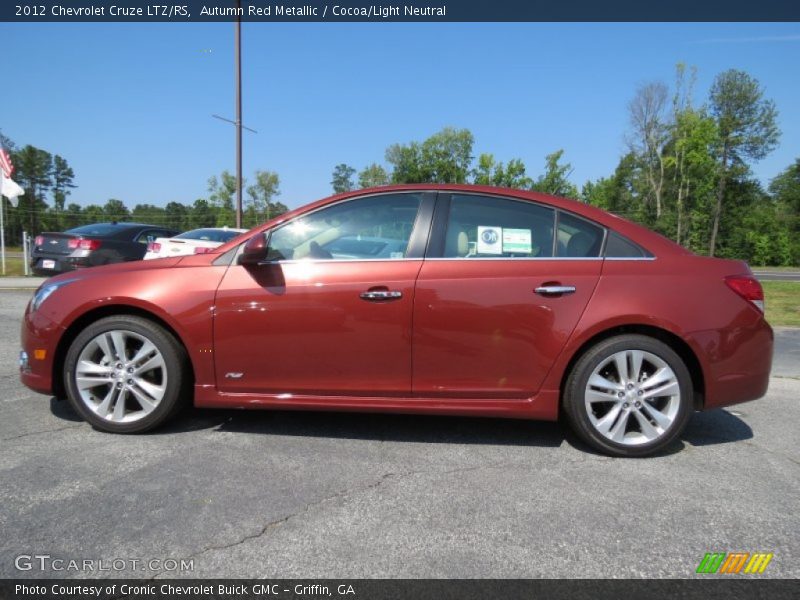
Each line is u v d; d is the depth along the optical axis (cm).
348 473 295
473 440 349
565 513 256
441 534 236
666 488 284
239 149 1986
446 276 325
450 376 326
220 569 209
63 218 7700
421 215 341
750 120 4609
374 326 324
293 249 342
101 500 258
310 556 219
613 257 330
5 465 295
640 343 319
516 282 322
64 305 344
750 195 4844
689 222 4625
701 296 320
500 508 260
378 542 229
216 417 383
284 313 328
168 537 229
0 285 1195
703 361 319
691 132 4472
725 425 391
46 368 347
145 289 336
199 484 278
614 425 322
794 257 4719
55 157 7825
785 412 425
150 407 339
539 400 324
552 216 340
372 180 5975
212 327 331
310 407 334
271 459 312
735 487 286
